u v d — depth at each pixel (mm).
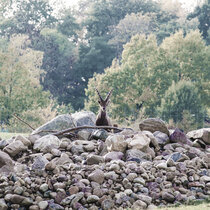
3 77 52938
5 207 8234
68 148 11359
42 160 9875
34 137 12000
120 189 8977
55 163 10352
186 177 9664
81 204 8562
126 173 9438
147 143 10930
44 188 8758
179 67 64375
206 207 8219
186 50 65500
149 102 59781
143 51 63625
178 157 10594
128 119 56656
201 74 65438
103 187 9000
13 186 8750
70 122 13250
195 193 9195
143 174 9422
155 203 8766
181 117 52000
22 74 53750
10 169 9625
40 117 48094
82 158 10773
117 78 57656
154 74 62344
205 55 65125
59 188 8773
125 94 58000
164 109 52875
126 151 10734
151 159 10688
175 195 8977
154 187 9180
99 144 11281
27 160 10922
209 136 12273
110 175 9266
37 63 69750
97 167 9609
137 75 61500
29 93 52375
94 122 15281
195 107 53312
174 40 66562
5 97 51688
